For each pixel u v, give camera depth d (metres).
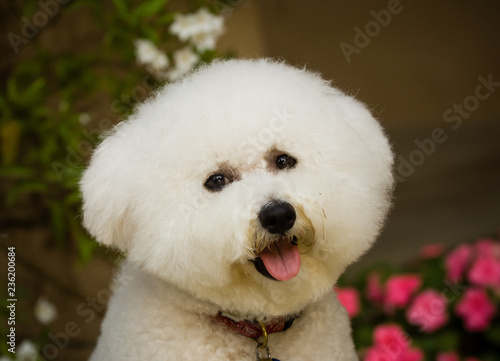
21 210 4.10
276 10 5.30
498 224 5.09
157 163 1.90
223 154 1.86
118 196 1.96
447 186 5.68
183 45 3.79
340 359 2.05
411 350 3.36
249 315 1.98
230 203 1.81
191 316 2.00
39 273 4.16
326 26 5.78
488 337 3.36
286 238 1.82
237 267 1.86
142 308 2.03
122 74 3.96
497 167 5.89
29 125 3.66
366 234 1.96
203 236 1.82
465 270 3.61
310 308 2.06
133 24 3.53
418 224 5.23
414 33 6.71
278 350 2.00
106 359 2.07
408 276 3.77
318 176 1.90
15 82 3.90
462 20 7.02
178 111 1.92
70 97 3.75
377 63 6.27
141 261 1.95
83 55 3.82
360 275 4.04
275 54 5.06
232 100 1.88
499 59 6.77
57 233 3.67
